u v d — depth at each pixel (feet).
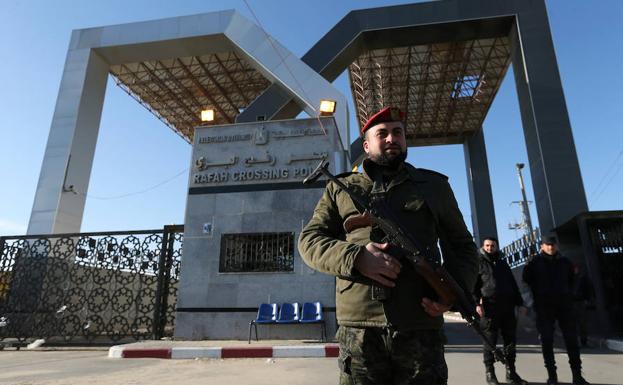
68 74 53.36
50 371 19.81
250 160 33.65
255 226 31.94
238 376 18.17
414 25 49.37
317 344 25.73
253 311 29.99
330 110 35.09
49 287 34.42
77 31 55.42
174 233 33.71
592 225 32.83
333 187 6.44
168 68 73.46
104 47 53.88
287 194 32.27
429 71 74.38
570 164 41.93
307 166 32.78
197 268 31.53
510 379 16.61
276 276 30.40
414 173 6.25
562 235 39.75
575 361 16.20
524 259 49.88
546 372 18.72
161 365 21.47
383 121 6.32
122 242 33.88
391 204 5.79
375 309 5.32
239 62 72.54
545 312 16.80
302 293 29.78
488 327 16.61
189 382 16.87
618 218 32.27
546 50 46.26
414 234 5.64
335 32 50.14
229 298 30.50
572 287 16.93
